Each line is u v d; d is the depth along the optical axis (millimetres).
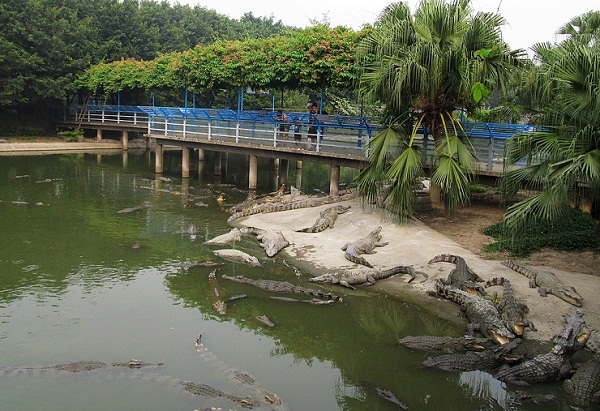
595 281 10227
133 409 6520
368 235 13445
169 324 9055
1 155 31781
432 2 13352
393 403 6879
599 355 7961
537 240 12266
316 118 19156
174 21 52469
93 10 43344
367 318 9555
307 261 12398
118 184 23141
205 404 6605
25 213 16844
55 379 7117
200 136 24812
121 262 12250
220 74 22156
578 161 8016
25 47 36000
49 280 10914
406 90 13492
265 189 22734
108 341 8344
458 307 9820
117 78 34500
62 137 39188
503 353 7770
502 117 17469
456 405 6988
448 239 13242
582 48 8484
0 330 8578
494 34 13148
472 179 14508
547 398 6844
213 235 14789
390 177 13250
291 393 7191
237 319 9383
